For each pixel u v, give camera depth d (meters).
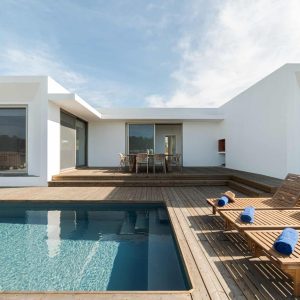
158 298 2.13
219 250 3.15
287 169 7.20
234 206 4.27
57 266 3.40
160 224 5.23
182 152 13.00
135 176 8.69
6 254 3.79
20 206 6.22
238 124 10.66
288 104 7.19
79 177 8.62
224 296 2.18
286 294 2.23
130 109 12.76
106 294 2.18
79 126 11.85
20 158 8.45
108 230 4.88
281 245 2.28
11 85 8.14
